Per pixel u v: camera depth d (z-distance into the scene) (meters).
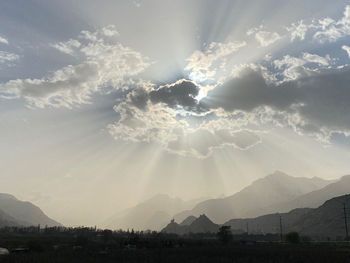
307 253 80.81
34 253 86.06
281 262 68.50
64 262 67.44
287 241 158.62
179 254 84.94
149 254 83.75
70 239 182.50
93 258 74.12
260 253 85.56
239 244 142.62
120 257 76.06
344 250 92.25
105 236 183.50
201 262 69.00
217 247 115.12
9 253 87.25
